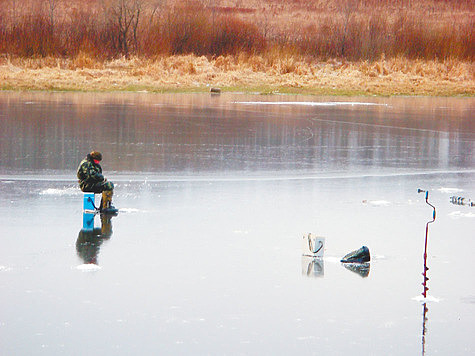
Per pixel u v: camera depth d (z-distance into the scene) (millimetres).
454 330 9594
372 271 12055
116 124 32656
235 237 14000
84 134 29250
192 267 12023
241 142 28344
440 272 12047
